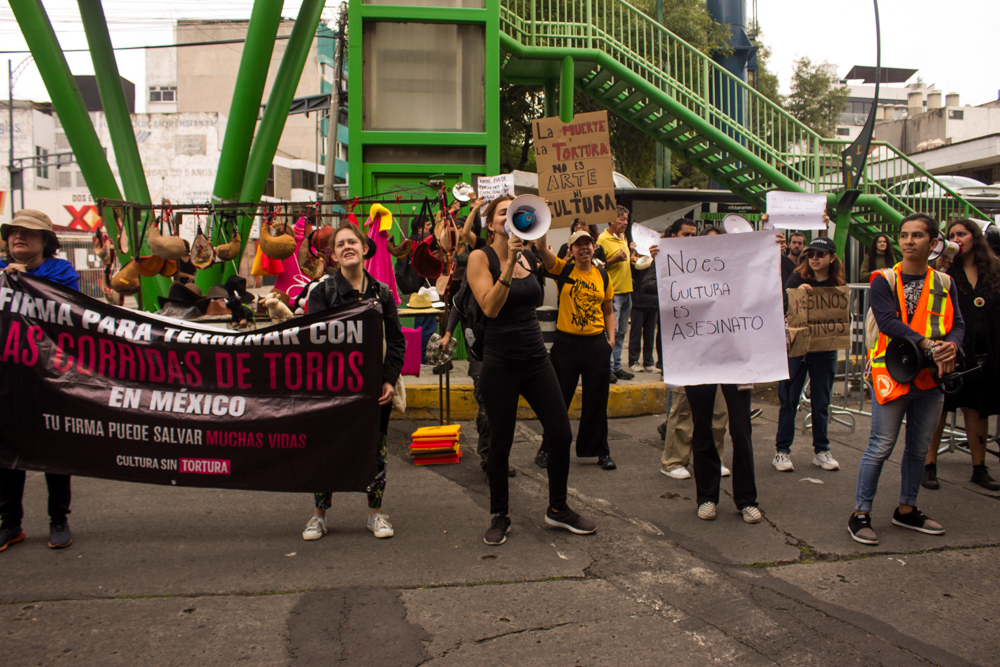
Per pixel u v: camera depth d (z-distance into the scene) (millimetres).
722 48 16047
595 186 5410
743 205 13133
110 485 5000
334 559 3779
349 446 3971
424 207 6621
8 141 40219
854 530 4078
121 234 6801
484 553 3869
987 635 3027
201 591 3395
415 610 3217
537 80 12250
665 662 2797
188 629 3039
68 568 3654
